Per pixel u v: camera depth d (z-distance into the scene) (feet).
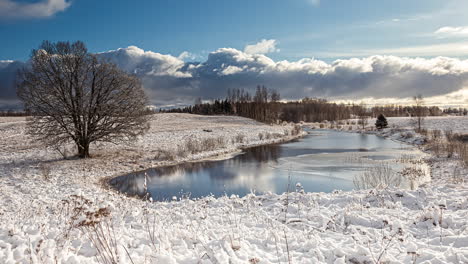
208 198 34.83
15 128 128.67
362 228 20.11
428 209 22.09
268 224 22.02
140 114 80.33
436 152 82.12
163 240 15.65
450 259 13.93
